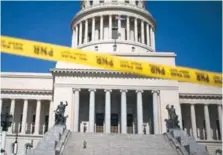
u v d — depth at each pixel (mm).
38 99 80750
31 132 79375
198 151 42031
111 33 99500
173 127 54469
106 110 71250
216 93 81125
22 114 82000
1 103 80250
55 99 71812
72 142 48469
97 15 101938
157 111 71688
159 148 46688
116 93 75500
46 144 42062
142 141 50031
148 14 104875
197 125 83438
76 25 106125
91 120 70375
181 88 82438
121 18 100250
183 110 84562
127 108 77125
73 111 71062
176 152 44938
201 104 81375
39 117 79500
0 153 35844
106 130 69438
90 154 43531
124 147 46719
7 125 36906
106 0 107625
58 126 52344
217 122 83438
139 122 70562
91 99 72188
